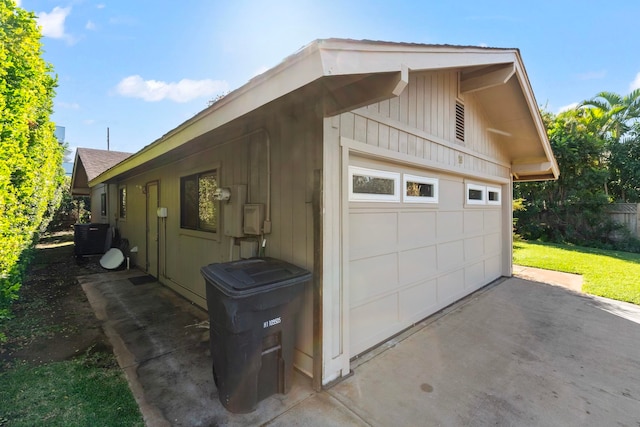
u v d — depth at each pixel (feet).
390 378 8.43
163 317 12.92
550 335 11.33
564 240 37.96
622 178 37.19
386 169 10.85
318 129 8.03
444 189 14.34
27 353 9.69
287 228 9.17
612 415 6.98
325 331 8.04
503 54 11.96
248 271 7.56
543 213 40.27
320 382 7.85
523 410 7.13
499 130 17.76
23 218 12.03
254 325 6.79
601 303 15.11
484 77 13.80
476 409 7.15
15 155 10.43
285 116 9.20
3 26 11.32
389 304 10.99
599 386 8.11
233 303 6.50
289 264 8.43
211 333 7.41
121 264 23.79
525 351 10.07
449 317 13.16
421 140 12.12
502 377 8.52
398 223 11.42
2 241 9.27
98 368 8.80
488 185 18.74
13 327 11.73
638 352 10.03
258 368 6.91
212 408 7.06
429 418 6.82
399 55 6.76
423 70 7.99
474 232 17.19
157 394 7.59
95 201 38.83
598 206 35.24
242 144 11.31
